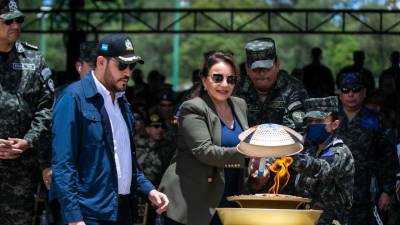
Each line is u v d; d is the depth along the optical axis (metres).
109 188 9.18
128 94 24.56
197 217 9.70
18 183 10.31
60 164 9.02
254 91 11.27
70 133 9.07
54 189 9.09
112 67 9.22
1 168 10.23
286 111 11.16
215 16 91.31
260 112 11.22
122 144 9.36
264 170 9.79
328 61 71.25
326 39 76.75
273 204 8.66
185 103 9.77
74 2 32.03
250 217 8.27
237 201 8.82
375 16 53.41
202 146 9.55
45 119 10.33
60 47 84.81
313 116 10.74
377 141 13.59
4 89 10.27
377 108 18.61
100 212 9.09
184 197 9.77
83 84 9.27
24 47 10.48
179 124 9.82
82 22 33.38
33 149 10.41
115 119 9.34
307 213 8.27
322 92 23.19
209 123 9.73
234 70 9.73
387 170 13.59
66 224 9.06
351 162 10.73
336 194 10.71
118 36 9.27
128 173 9.41
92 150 9.16
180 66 94.19
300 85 11.34
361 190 13.34
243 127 9.99
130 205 9.52
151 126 16.75
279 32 32.62
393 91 21.77
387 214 14.18
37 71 10.44
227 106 10.02
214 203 9.72
